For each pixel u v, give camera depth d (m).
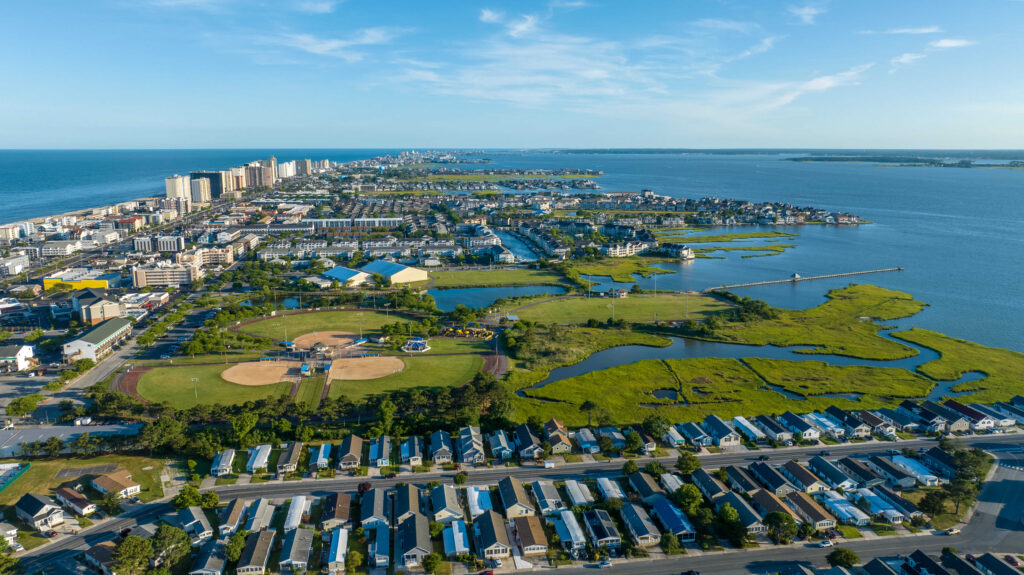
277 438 189.25
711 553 143.00
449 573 134.62
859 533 149.75
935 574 129.12
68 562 134.25
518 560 138.88
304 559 135.50
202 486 167.12
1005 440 198.25
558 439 189.00
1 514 150.62
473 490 164.75
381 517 149.62
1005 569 129.88
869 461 181.00
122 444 183.12
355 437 189.25
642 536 144.88
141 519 151.00
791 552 142.75
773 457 187.12
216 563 132.38
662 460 185.50
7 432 194.62
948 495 159.00
